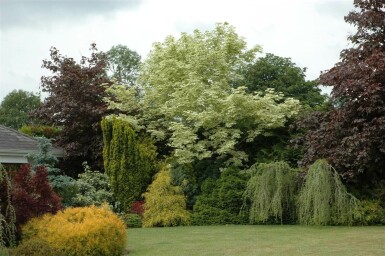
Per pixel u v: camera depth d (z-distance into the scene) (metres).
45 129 22.62
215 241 11.55
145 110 19.75
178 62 19.56
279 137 17.89
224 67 19.58
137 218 15.99
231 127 18.05
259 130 17.42
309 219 13.94
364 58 15.50
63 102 19.95
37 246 8.73
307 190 13.70
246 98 17.22
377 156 14.06
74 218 10.38
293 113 17.44
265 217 14.54
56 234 9.59
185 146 17.73
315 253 9.45
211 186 16.56
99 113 19.44
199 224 15.84
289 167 14.93
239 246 10.65
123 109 19.39
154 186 16.52
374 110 13.99
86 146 19.80
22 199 10.11
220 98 18.06
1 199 9.91
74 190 15.08
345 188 13.95
